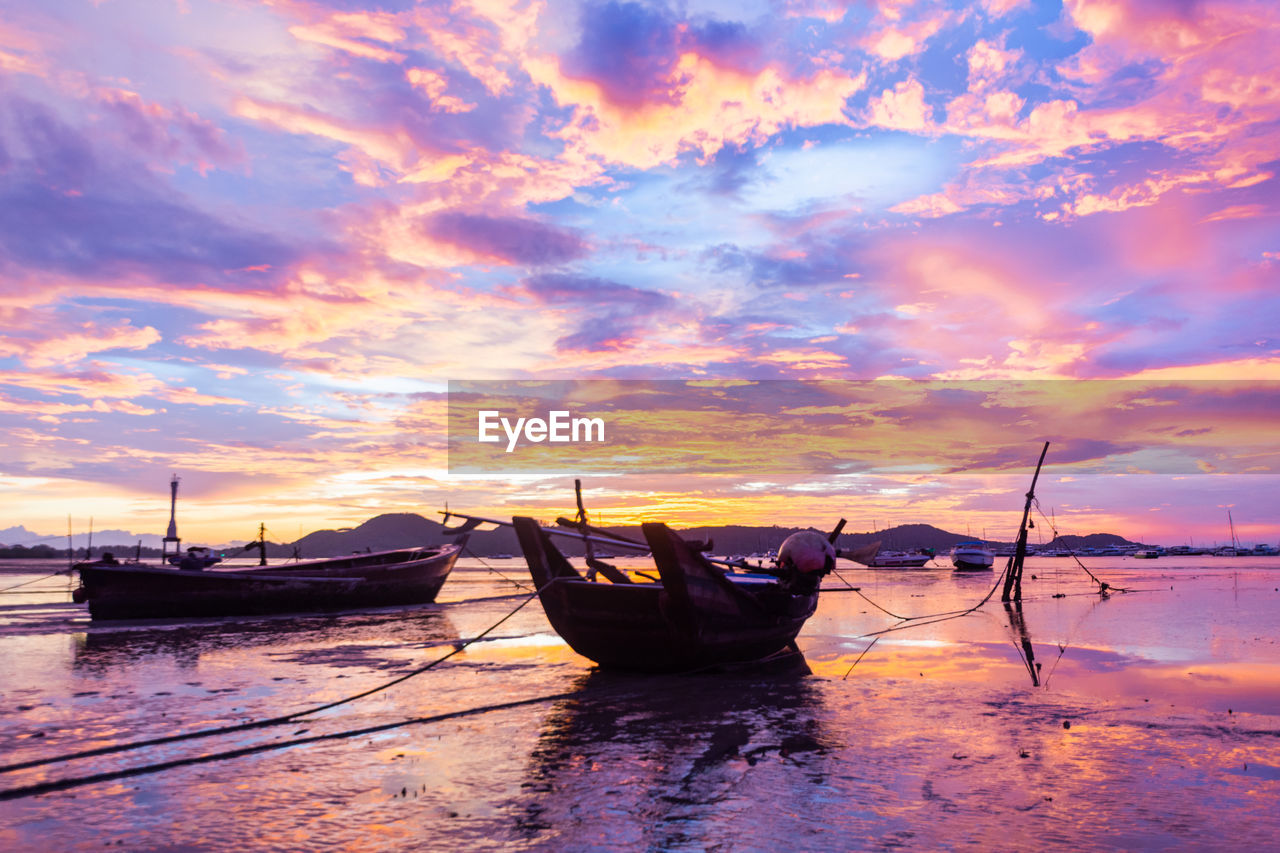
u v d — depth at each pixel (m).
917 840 5.80
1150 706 10.55
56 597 35.75
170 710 10.66
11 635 20.11
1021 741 8.72
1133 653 15.74
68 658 15.82
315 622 23.42
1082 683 12.42
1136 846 5.68
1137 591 36.97
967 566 75.50
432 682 12.90
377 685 12.58
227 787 7.24
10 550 155.62
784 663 14.80
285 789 7.16
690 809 6.51
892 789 7.02
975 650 16.42
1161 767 7.67
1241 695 11.34
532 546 14.57
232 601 24.83
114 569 23.05
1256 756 8.06
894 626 21.66
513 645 17.83
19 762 8.08
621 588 13.44
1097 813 6.37
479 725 9.73
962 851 5.59
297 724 9.82
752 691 11.89
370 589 28.03
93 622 23.12
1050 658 15.18
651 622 13.23
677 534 12.80
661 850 5.63
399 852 5.65
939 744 8.61
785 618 15.51
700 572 13.16
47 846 5.84
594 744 8.73
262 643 18.28
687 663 13.38
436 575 30.83
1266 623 21.44
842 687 12.17
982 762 7.87
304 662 15.18
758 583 16.52
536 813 6.45
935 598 33.50
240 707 10.85
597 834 5.96
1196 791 6.93
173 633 20.47
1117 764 7.77
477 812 6.49
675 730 9.38
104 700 11.36
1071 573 64.50
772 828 6.05
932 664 14.57
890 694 11.56
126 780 7.49
